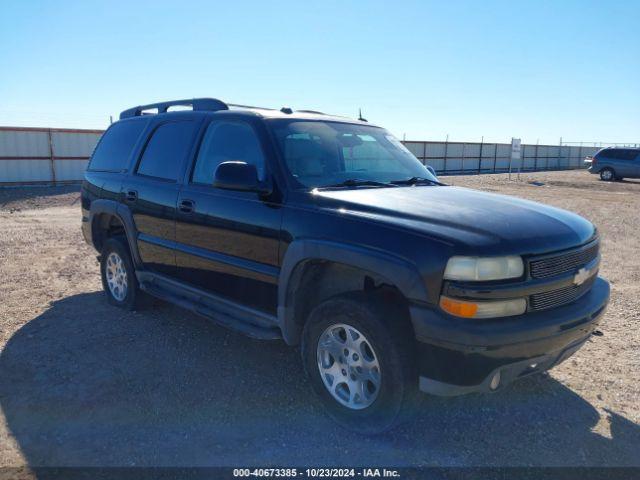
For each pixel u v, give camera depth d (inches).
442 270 108.7
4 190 792.3
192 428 127.0
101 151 231.9
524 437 125.3
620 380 155.3
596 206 617.6
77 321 199.9
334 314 124.6
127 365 161.0
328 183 146.9
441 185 166.6
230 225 151.9
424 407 137.5
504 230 116.4
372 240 118.4
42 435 123.3
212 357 167.6
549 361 121.0
